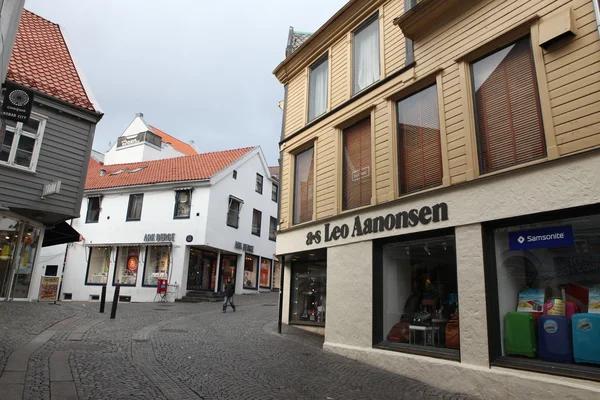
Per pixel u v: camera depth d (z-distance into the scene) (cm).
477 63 804
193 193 2473
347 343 942
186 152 4141
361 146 1066
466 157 770
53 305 1521
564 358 595
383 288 915
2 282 1387
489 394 637
